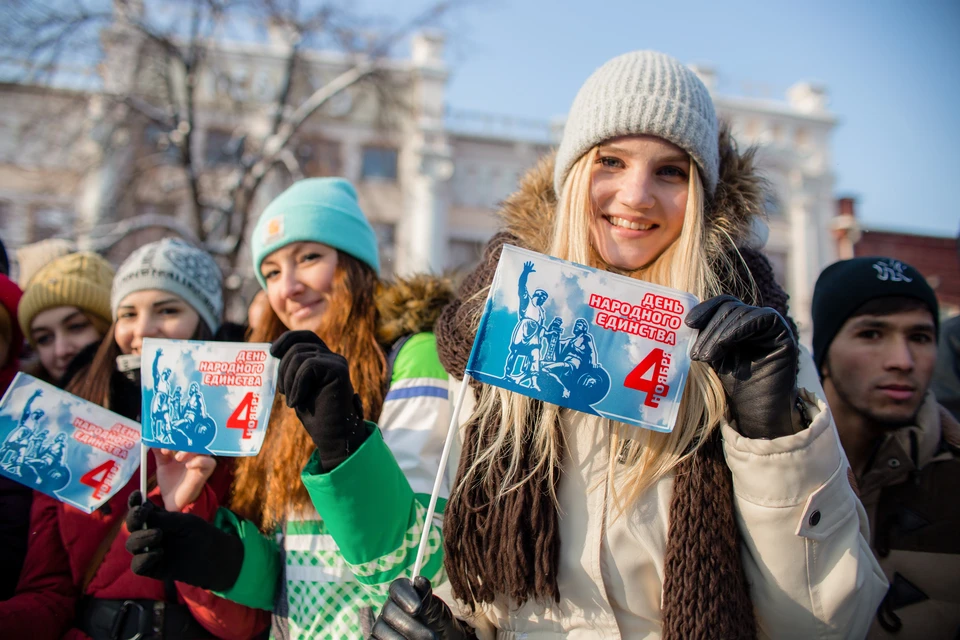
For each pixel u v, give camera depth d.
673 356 1.36
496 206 1.89
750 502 1.27
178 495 1.78
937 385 2.86
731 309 1.21
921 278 2.03
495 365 1.39
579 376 1.37
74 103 10.23
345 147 18.27
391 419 1.73
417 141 18.91
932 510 1.89
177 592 1.87
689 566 1.29
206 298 2.32
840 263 2.17
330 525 1.45
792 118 22.19
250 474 1.88
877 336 2.02
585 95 1.57
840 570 1.25
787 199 21.30
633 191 1.47
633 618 1.39
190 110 9.99
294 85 11.26
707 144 1.50
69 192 11.12
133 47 10.50
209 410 1.66
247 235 10.59
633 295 1.39
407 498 1.52
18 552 2.04
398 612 1.30
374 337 1.96
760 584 1.31
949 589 1.84
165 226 9.75
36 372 2.67
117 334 2.23
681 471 1.37
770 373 1.20
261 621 1.88
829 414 1.25
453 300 1.83
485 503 1.46
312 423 1.40
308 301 2.02
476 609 1.51
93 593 1.89
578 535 1.42
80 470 1.78
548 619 1.42
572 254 1.51
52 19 9.15
